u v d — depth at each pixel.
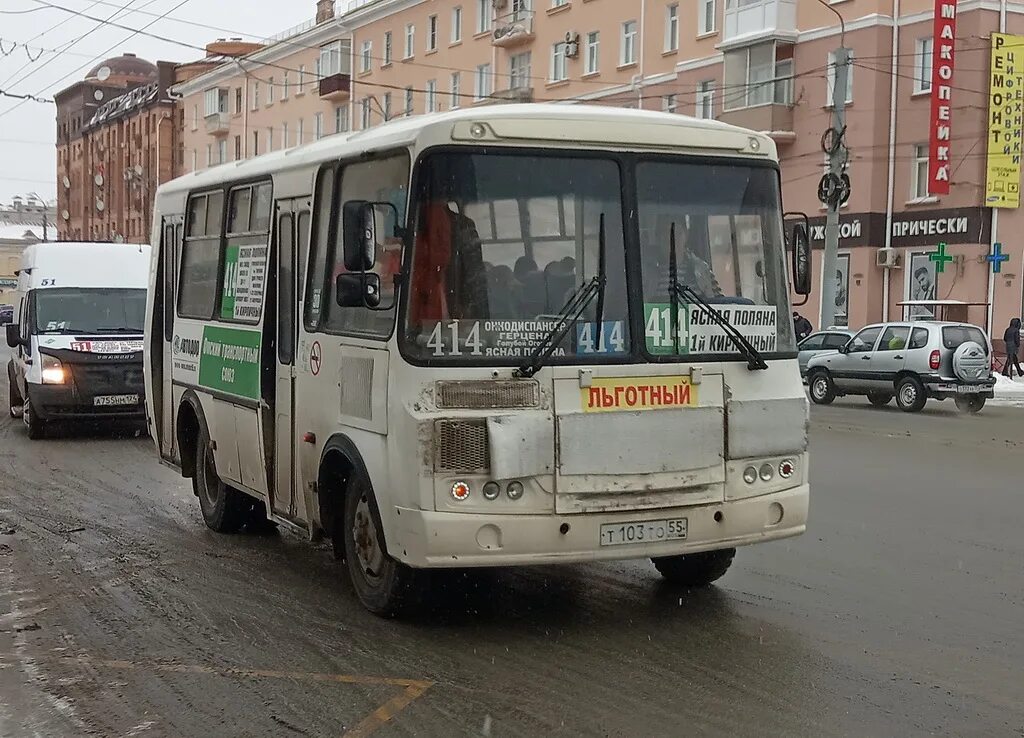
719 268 6.44
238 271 8.54
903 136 35.41
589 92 45.47
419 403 5.84
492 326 5.93
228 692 5.43
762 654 5.99
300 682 5.56
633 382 6.11
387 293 6.17
